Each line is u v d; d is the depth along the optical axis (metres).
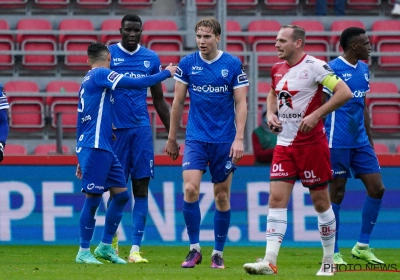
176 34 49.88
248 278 21.58
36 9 54.72
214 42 26.42
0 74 50.38
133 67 31.38
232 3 56.06
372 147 31.61
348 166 31.05
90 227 28.36
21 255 34.09
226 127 26.81
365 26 55.47
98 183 27.42
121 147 30.77
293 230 41.59
